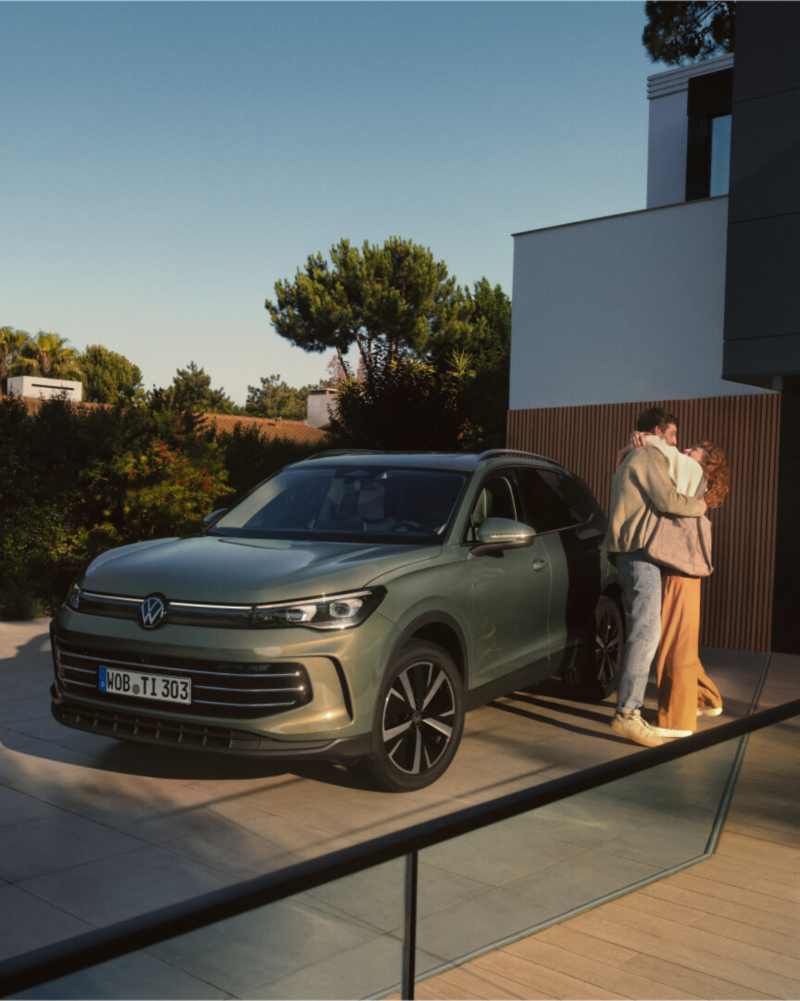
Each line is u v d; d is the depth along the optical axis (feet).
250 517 18.24
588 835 9.77
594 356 33.71
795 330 24.91
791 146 24.98
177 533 37.78
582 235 33.88
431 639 15.85
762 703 21.90
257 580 13.89
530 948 8.96
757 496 30.09
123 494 37.27
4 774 15.08
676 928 9.71
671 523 17.56
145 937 4.10
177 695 13.53
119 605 14.23
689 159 41.29
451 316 108.58
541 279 34.94
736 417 30.55
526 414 35.24
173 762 15.85
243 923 6.95
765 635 29.91
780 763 11.30
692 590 18.16
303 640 13.26
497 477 18.62
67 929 9.87
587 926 9.61
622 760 6.51
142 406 41.09
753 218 25.54
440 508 16.97
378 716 13.83
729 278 25.91
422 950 7.50
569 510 20.86
